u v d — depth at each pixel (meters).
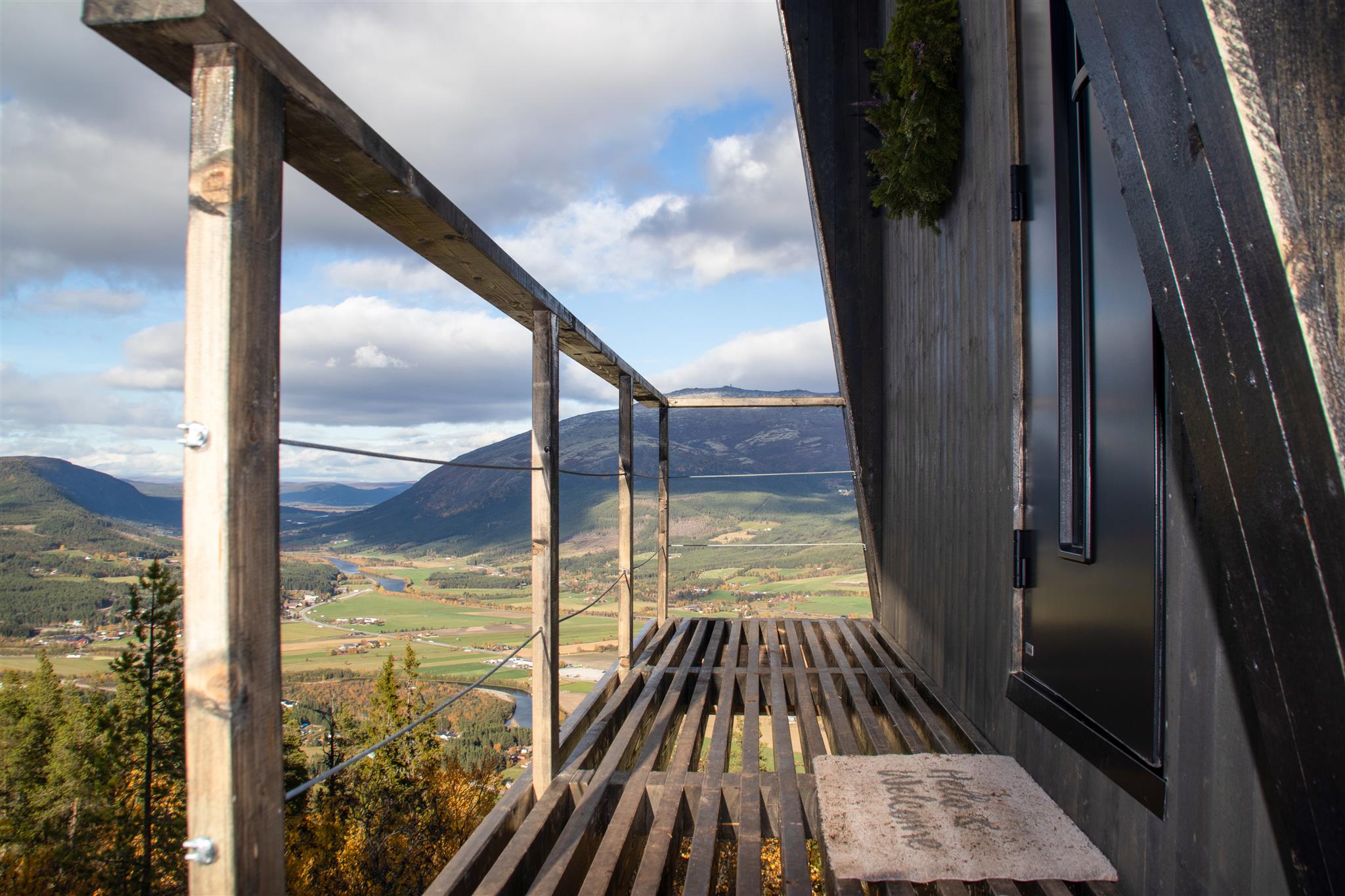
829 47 5.70
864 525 5.66
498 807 2.03
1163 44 1.02
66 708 22.89
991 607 2.81
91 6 0.83
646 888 1.65
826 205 5.70
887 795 2.07
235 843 0.86
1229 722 1.31
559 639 2.32
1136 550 1.72
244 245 0.88
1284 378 0.85
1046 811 1.98
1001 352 2.77
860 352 5.65
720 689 3.52
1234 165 0.88
